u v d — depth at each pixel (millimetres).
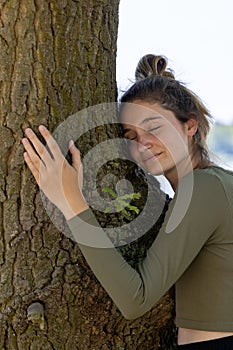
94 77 2096
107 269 1800
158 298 1827
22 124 1955
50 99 1981
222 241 1922
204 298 1963
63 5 2000
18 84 1950
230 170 2055
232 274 1938
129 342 2137
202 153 2133
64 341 2004
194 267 1972
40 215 1978
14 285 1961
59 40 1996
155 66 2250
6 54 1942
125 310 1820
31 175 1967
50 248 1982
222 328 1933
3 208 1958
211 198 1893
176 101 2080
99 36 2115
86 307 2018
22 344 1961
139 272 1841
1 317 1953
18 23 1945
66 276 1984
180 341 2061
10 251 1961
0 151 1950
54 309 1980
